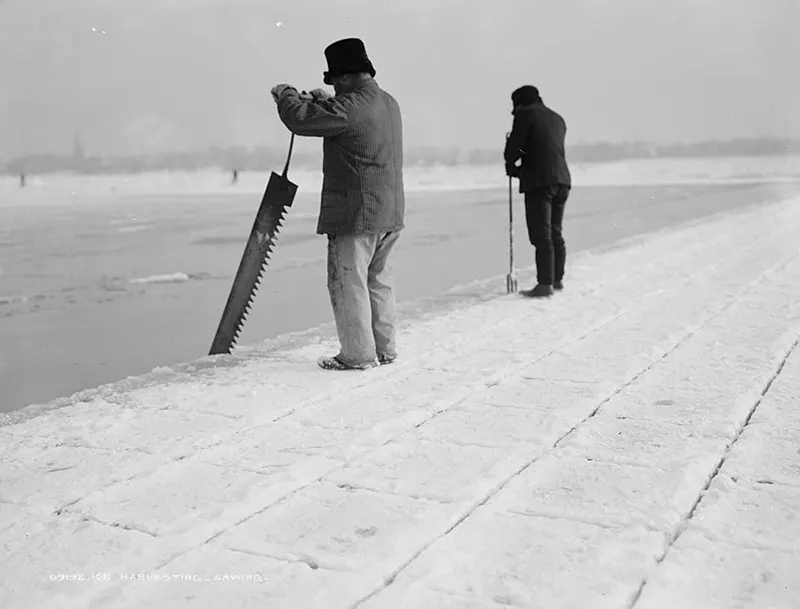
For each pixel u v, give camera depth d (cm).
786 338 521
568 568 230
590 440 339
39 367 538
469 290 789
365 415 381
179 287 891
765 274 797
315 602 215
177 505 280
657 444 332
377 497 284
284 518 269
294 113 448
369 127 450
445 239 1365
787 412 372
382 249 480
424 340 546
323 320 702
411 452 330
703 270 841
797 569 227
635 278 805
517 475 303
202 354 580
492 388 427
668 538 250
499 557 238
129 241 1396
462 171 5659
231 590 222
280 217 518
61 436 357
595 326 580
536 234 707
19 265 1069
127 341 621
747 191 2762
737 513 264
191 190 4012
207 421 375
